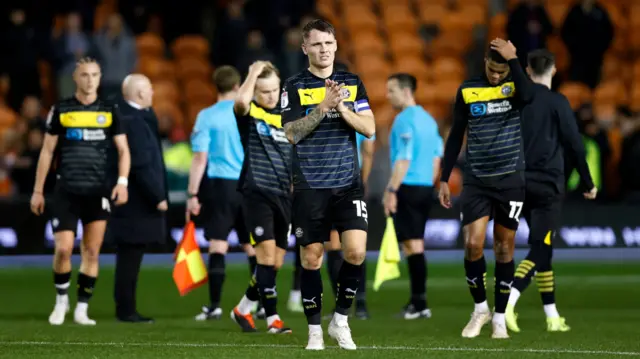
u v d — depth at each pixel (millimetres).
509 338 27562
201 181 33250
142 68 73812
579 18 72938
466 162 27391
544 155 29609
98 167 31688
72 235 31766
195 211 33250
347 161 24094
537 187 29641
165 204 33406
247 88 27797
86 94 31672
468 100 27141
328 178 24000
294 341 26953
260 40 66000
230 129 33062
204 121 33031
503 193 26875
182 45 75938
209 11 76812
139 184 32938
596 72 73812
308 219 24094
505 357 23547
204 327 30922
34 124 55719
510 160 26859
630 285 43969
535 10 69062
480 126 27016
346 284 24438
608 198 58969
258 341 26969
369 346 25656
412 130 34344
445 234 53969
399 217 34531
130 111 33188
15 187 54031
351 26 79312
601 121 65875
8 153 55719
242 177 28484
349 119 23516
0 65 66750
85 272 32031
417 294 34188
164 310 36375
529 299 39469
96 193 31672
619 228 55656
